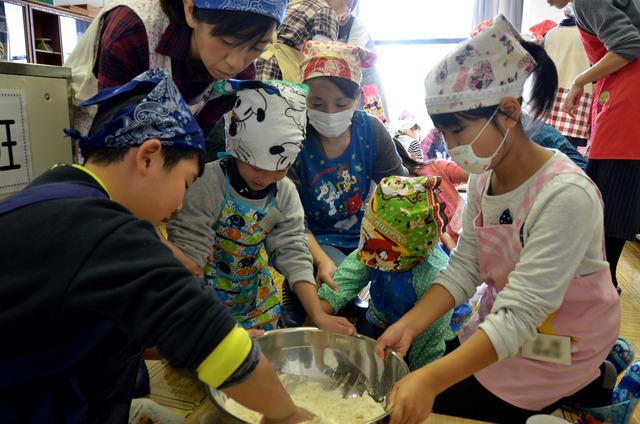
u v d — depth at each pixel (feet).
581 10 6.22
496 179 3.49
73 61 4.12
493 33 2.92
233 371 1.91
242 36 3.31
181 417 3.09
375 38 16.63
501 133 3.09
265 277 4.49
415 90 16.70
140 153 2.08
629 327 5.86
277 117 3.49
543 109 3.21
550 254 2.94
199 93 4.24
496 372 3.52
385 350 3.26
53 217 1.80
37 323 1.80
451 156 3.30
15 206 1.85
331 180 5.42
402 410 2.61
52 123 3.78
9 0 12.91
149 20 3.65
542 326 3.39
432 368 2.77
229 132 3.67
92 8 15.44
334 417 3.05
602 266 3.28
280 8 3.36
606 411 3.56
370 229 3.75
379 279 4.22
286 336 3.48
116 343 2.16
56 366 1.98
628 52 5.84
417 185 3.70
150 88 2.32
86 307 1.76
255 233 3.98
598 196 3.10
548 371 3.39
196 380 3.82
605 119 6.26
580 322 3.34
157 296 1.77
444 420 3.25
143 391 3.59
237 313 4.29
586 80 6.33
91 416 2.25
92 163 2.18
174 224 3.72
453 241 5.92
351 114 5.05
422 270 4.00
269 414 2.24
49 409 2.02
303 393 3.33
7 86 3.39
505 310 2.94
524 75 3.01
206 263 3.90
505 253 3.38
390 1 16.35
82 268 1.74
